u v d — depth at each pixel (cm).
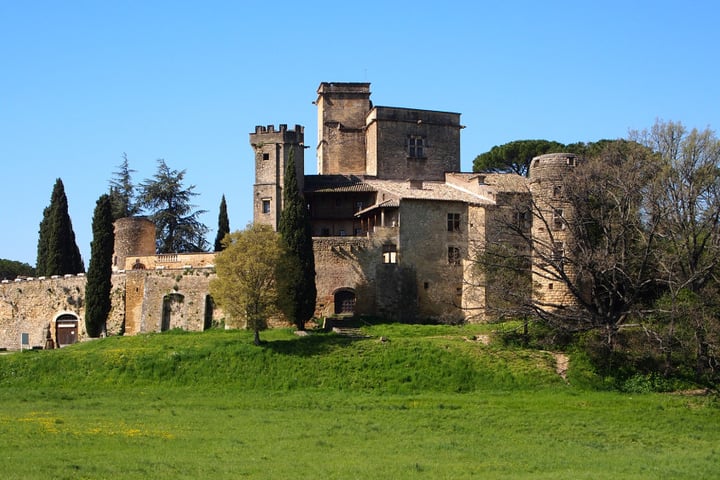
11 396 5250
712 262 5681
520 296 5975
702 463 3603
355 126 9544
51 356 5994
